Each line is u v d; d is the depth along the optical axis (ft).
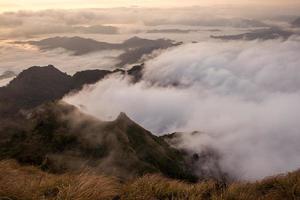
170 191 28.96
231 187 29.43
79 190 24.36
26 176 30.91
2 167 31.12
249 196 28.17
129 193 27.58
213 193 28.84
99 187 26.07
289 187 29.71
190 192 28.63
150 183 29.53
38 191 24.86
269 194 28.94
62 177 27.96
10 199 23.07
